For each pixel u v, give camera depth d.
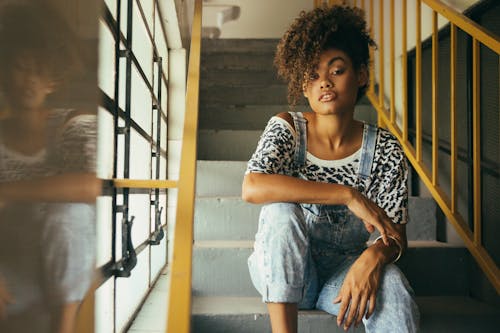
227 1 3.41
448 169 1.91
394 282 0.98
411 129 2.34
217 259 1.49
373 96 2.56
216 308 1.32
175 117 2.64
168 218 2.48
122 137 1.28
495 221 1.56
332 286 1.11
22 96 0.37
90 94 0.51
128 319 1.43
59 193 0.42
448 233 1.78
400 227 1.11
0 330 0.34
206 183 2.00
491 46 1.34
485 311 1.36
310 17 1.13
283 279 0.97
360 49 1.14
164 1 2.17
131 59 1.29
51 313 0.41
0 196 0.34
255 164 1.07
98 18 0.54
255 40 3.38
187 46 2.91
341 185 1.04
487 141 1.62
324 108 1.11
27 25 0.37
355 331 1.20
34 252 0.38
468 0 1.73
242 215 1.73
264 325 1.26
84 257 0.48
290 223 0.99
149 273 1.85
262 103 3.01
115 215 1.09
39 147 0.39
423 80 2.21
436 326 1.32
